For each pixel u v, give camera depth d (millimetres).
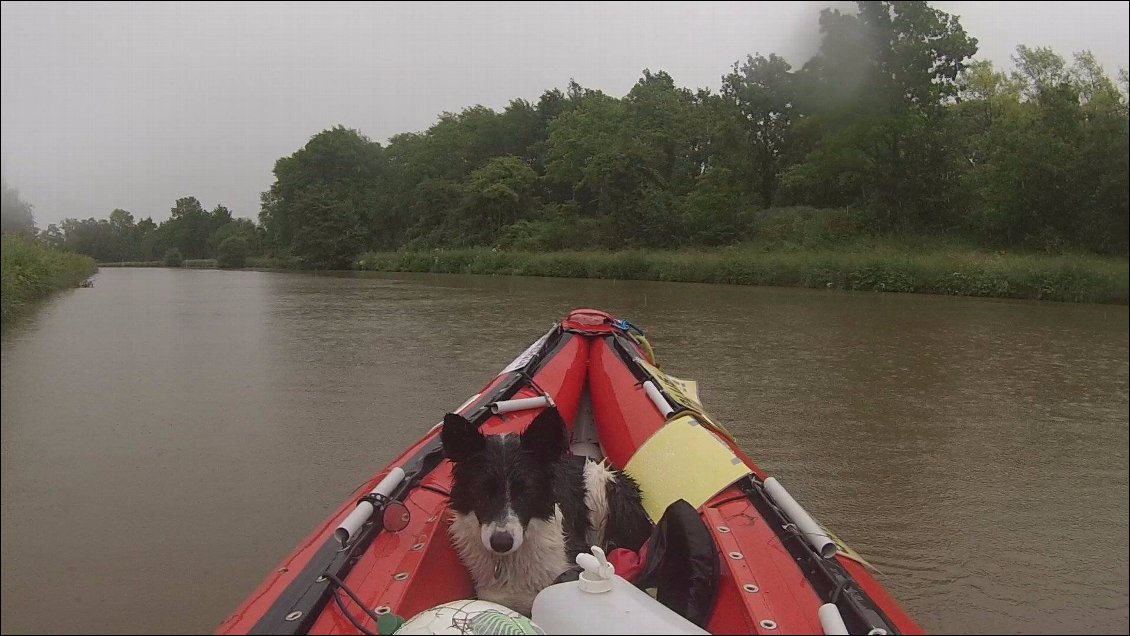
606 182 39281
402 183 45688
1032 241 16938
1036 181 15977
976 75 27641
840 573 2373
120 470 5176
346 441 5898
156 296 18188
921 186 21375
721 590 2418
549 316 14016
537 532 2543
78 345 10094
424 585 2465
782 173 30734
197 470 5152
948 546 4168
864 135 18531
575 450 5078
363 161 44250
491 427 3986
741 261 24172
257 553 3920
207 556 3877
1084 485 5074
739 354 9984
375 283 24734
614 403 4785
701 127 39875
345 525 2510
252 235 38250
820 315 14250
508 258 32688
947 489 5027
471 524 2582
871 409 7090
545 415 2564
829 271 21328
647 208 36031
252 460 5395
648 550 2719
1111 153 11484
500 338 11148
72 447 5664
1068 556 4023
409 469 3201
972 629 3318
